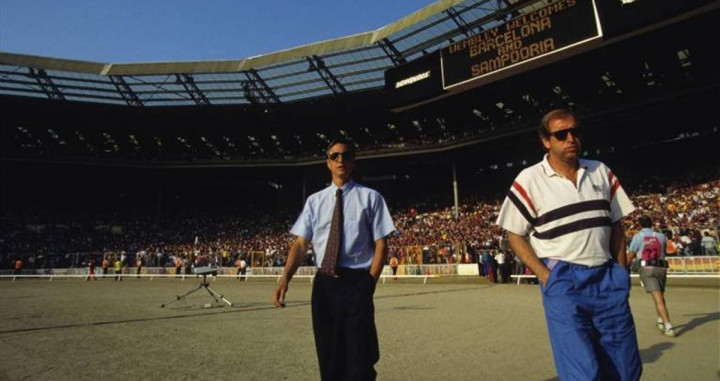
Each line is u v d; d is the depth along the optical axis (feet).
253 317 28.50
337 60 123.24
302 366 15.21
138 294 50.62
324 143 159.02
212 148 164.76
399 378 13.41
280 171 160.86
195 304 37.91
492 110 126.93
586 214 8.01
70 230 143.33
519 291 46.93
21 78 125.29
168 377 13.89
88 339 20.68
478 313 28.37
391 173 155.94
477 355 16.33
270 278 91.66
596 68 102.01
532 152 131.23
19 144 148.56
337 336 9.45
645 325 22.54
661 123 110.73
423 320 25.63
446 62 101.40
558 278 7.88
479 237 97.60
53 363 15.84
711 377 13.02
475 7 98.17
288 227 144.66
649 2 73.41
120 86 134.31
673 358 15.43
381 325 23.99
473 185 143.54
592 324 7.84
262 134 159.02
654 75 102.68
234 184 172.35
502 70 91.45
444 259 81.15
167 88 136.36
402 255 85.05
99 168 151.74
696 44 90.48
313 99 139.64
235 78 133.18
